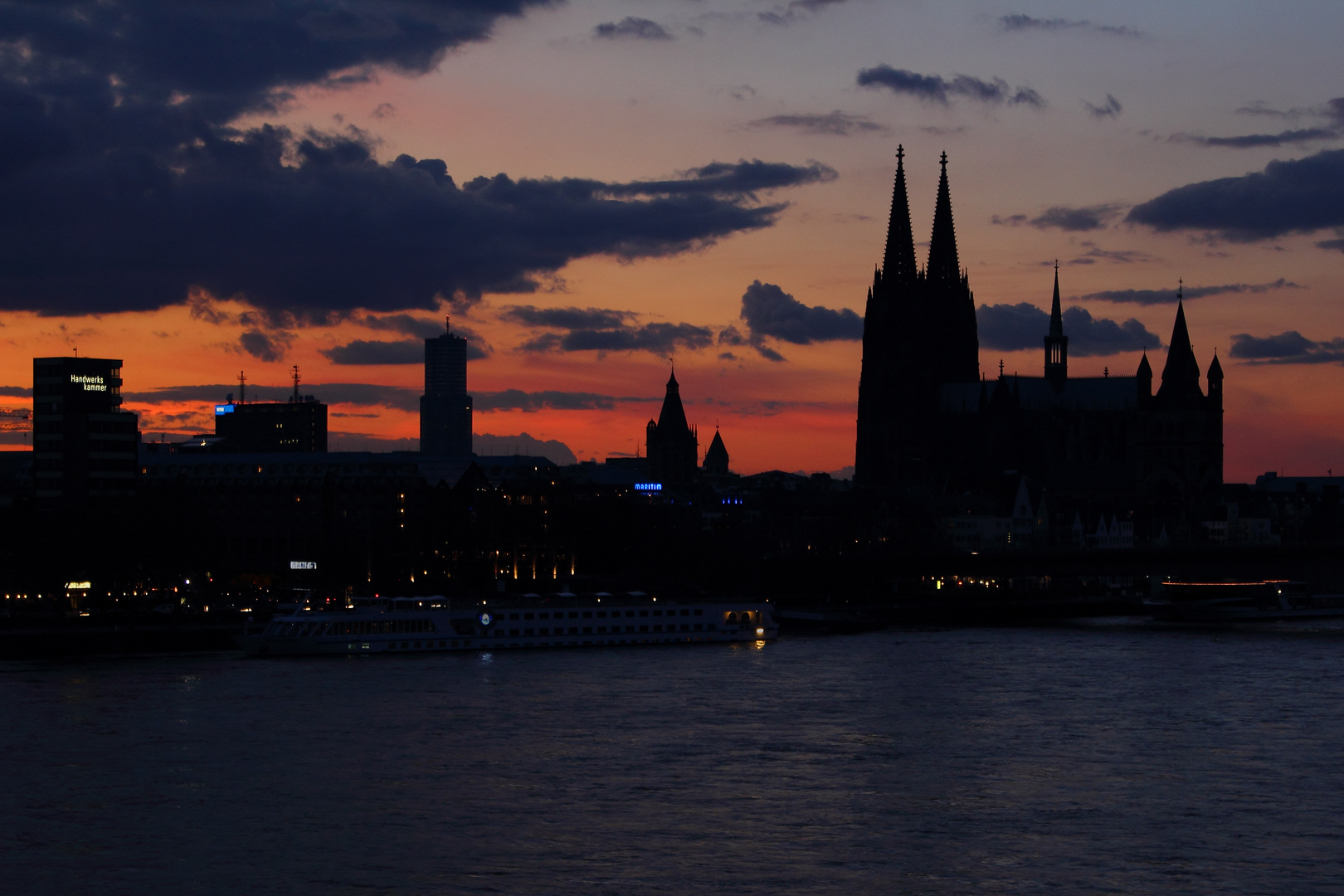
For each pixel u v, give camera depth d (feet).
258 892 382.42
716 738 554.05
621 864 402.52
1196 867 399.24
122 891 383.04
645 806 457.27
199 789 475.72
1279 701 645.10
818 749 535.60
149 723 580.30
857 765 510.17
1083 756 524.93
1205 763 512.63
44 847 417.28
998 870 396.98
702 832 430.61
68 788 476.95
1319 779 490.49
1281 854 410.11
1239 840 422.41
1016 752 532.32
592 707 622.54
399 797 466.70
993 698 652.48
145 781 486.38
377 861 404.77
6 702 626.64
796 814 448.65
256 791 473.26
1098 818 444.14
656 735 559.79
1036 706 629.51
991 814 448.65
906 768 505.25
